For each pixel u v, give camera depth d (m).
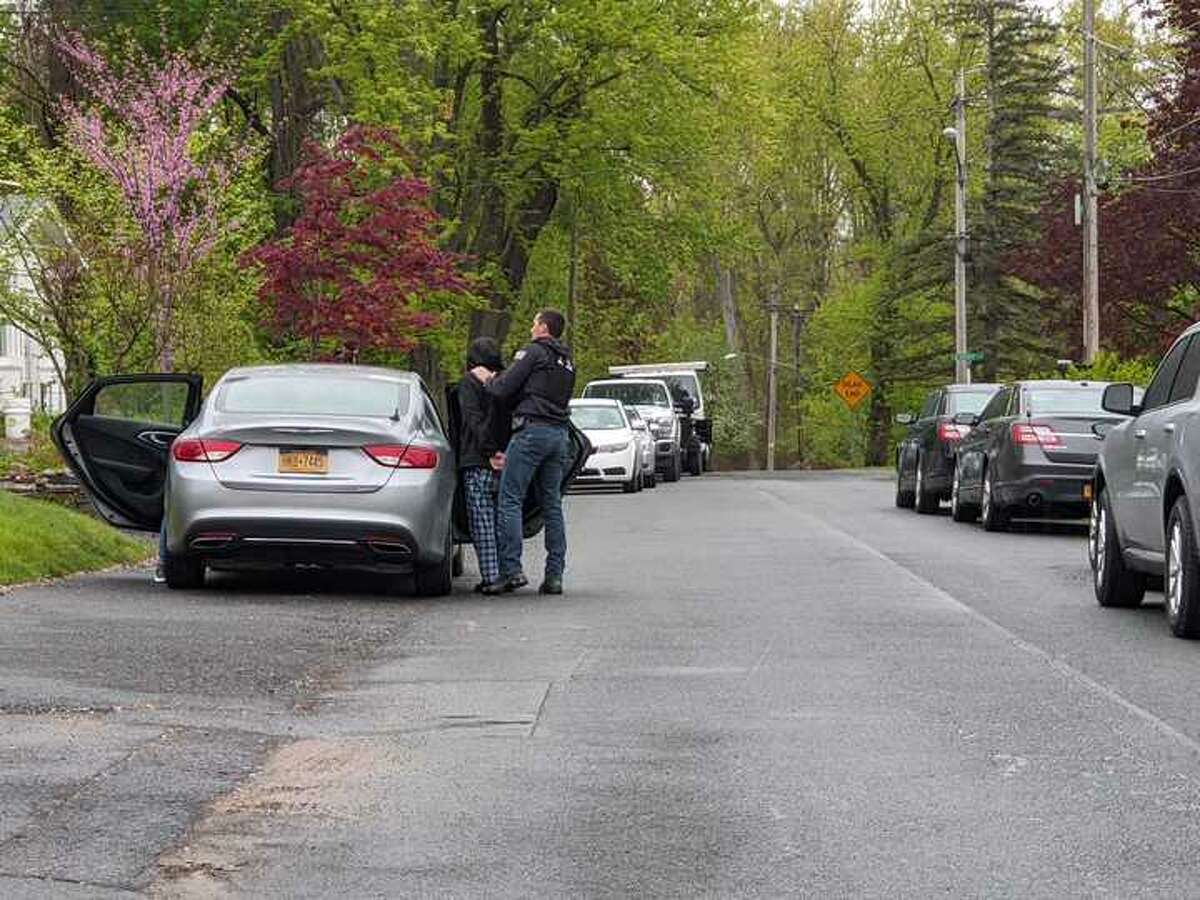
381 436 16.11
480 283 37.34
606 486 43.62
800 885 6.76
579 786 8.38
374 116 41.06
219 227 30.25
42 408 39.62
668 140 48.34
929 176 84.62
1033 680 11.68
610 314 88.25
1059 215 55.25
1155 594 17.69
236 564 19.06
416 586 16.69
